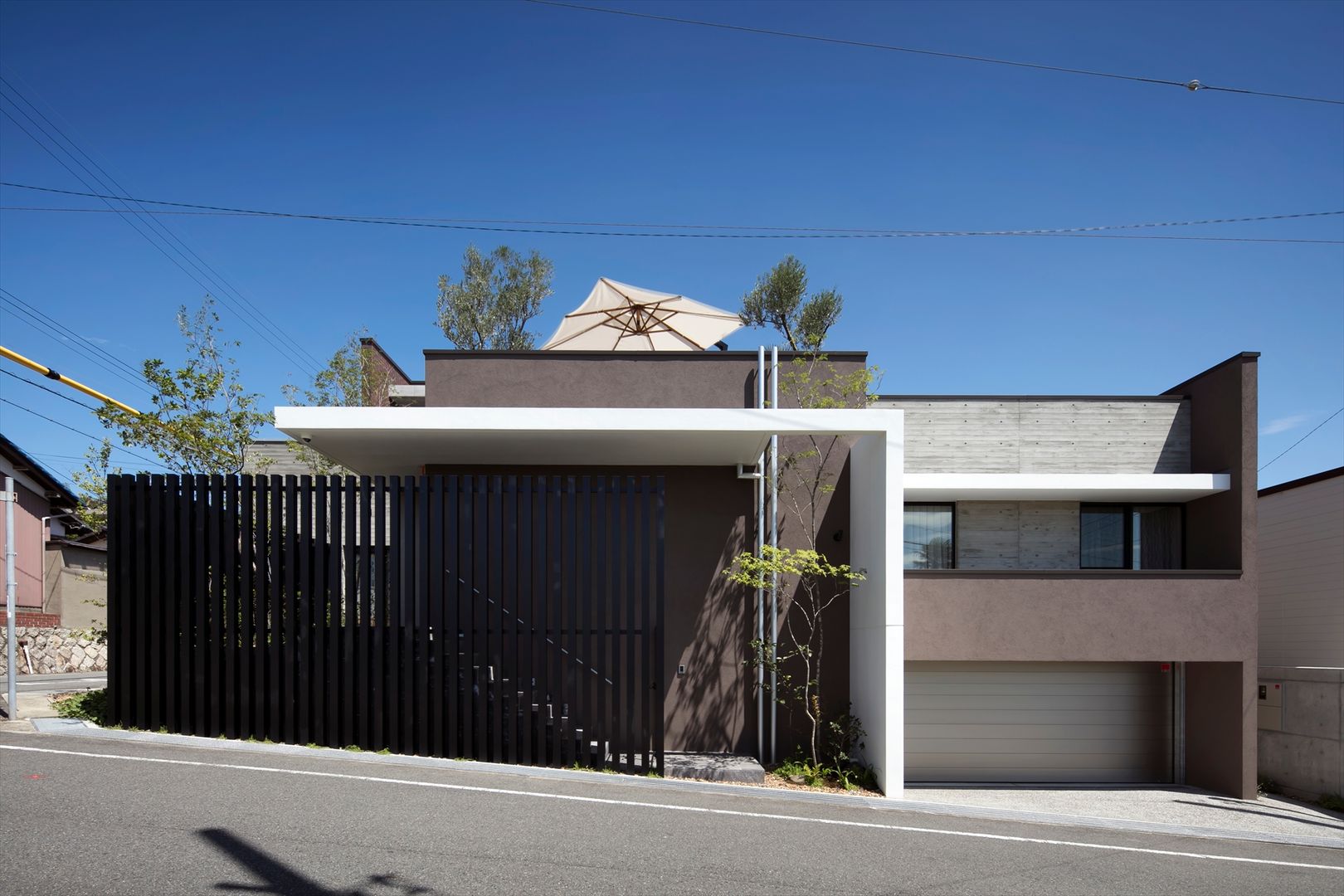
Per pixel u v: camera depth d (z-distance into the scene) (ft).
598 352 40.75
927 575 38.65
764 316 79.10
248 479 30.42
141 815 19.93
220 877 16.46
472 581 30.60
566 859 18.88
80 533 77.71
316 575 30.19
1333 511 43.32
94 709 32.17
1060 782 42.14
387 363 57.00
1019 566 44.14
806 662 38.22
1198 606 38.70
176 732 29.50
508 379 40.52
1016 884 19.77
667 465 40.37
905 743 42.09
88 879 16.05
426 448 36.58
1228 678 39.68
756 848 21.06
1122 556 44.62
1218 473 41.42
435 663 30.22
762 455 38.99
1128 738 42.63
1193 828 30.60
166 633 29.76
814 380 41.06
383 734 29.99
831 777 36.09
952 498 43.80
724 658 39.11
